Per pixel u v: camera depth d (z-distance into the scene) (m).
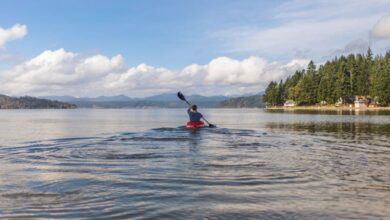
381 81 126.06
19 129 36.34
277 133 27.47
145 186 9.44
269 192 8.88
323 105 152.12
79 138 23.42
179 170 11.66
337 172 11.46
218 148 17.33
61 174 11.06
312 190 9.11
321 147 18.30
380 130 31.41
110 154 15.36
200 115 27.33
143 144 18.88
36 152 16.39
